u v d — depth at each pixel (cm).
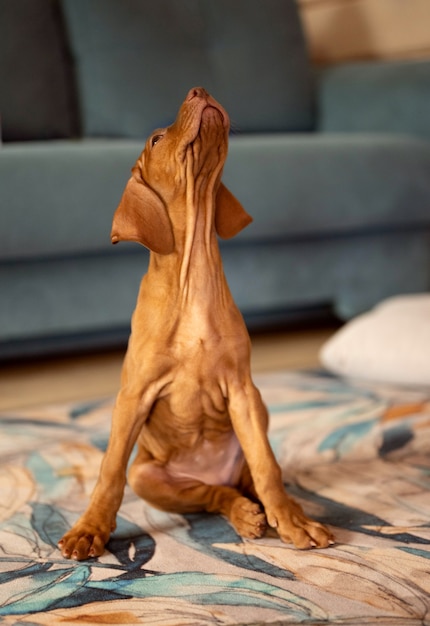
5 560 129
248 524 133
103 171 229
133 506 149
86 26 289
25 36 279
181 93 294
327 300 274
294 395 214
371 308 275
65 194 225
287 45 317
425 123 289
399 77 298
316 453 173
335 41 375
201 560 126
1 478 164
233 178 244
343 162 258
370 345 224
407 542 130
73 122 294
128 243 235
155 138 132
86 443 184
